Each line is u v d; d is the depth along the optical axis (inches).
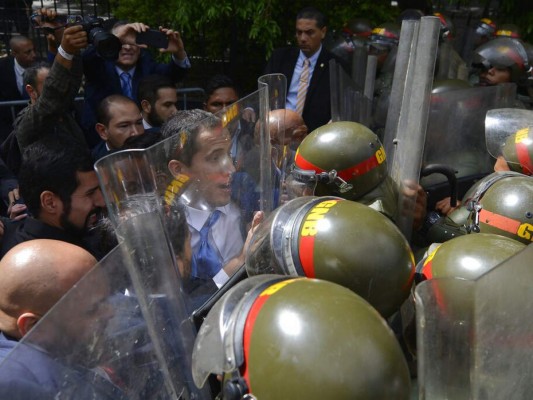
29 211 95.0
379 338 45.6
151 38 175.9
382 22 240.7
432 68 77.9
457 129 122.9
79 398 48.1
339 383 43.4
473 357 44.7
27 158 92.6
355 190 82.3
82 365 48.5
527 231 77.4
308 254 58.4
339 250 57.4
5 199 154.2
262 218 75.0
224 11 216.1
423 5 252.1
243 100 73.1
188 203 63.2
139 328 51.9
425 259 68.4
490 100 124.5
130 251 52.4
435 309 45.2
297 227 60.1
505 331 44.7
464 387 45.0
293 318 46.3
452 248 62.9
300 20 188.9
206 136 66.1
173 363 54.8
